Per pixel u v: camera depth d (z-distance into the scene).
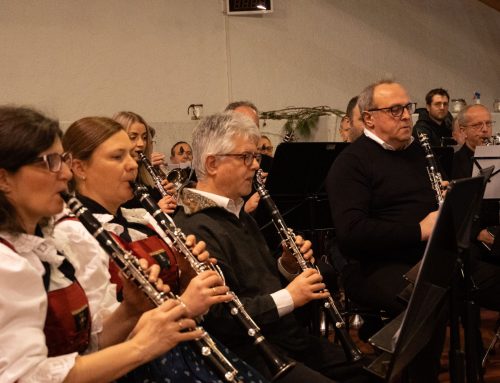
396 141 3.05
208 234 2.21
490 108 8.10
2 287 1.41
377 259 2.99
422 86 7.84
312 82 7.34
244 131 2.36
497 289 3.10
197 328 1.70
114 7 6.52
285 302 2.15
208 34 6.91
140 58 6.63
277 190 3.59
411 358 1.97
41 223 1.66
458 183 1.78
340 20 7.44
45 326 1.57
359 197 2.97
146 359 1.51
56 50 6.30
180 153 5.58
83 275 1.78
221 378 1.67
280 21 7.20
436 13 7.86
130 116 3.71
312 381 2.06
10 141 1.48
